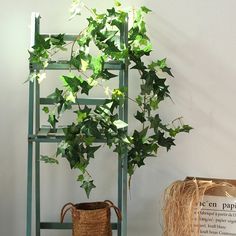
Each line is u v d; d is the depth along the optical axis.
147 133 2.29
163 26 2.26
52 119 1.98
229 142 2.31
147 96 2.18
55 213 2.32
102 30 2.03
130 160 2.11
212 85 2.29
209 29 2.26
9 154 2.30
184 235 1.85
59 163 2.30
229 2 2.25
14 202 2.32
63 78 1.88
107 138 1.90
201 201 1.89
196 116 2.30
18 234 2.33
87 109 1.92
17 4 2.24
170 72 2.17
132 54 2.06
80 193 2.32
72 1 2.23
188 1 2.25
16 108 2.28
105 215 2.03
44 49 1.91
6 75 2.27
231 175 2.32
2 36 2.25
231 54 2.27
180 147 2.31
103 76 1.91
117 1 2.09
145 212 2.34
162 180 2.32
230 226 1.89
